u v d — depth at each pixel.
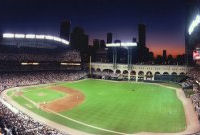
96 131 48.66
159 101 78.62
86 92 95.94
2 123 40.78
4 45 132.25
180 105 72.56
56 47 166.50
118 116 59.78
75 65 159.75
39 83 116.81
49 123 53.19
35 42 155.25
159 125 52.69
